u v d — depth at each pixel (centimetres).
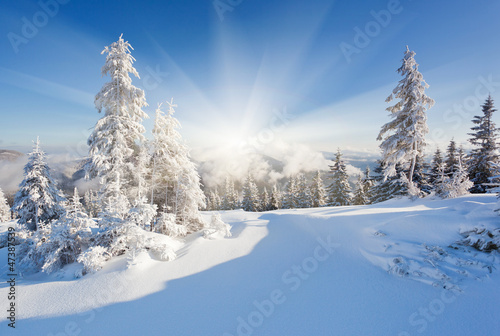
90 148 1341
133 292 784
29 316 705
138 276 871
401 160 1914
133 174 1402
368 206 1680
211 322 629
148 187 1483
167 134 1441
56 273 978
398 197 1841
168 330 609
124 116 1427
